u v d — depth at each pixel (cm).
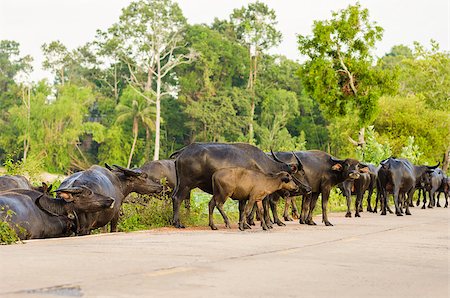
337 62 5200
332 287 880
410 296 834
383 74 5134
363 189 2752
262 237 1560
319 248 1337
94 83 11931
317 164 2117
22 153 9538
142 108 9500
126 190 1923
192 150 1941
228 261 1092
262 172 1845
